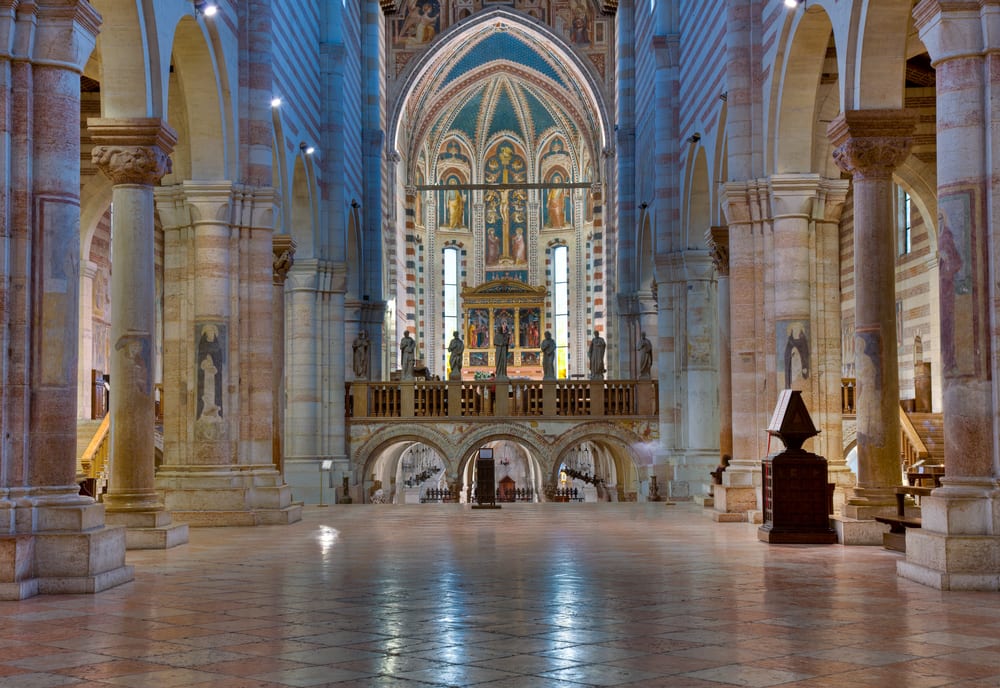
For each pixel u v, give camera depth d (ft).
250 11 74.49
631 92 142.41
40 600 37.22
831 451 68.39
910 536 42.34
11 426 39.70
